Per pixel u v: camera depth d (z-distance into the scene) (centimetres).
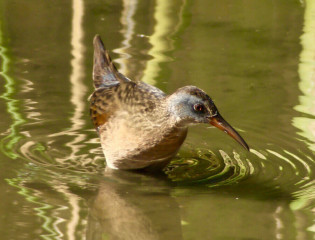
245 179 1049
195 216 942
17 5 1688
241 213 948
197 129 1231
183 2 1772
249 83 1384
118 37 1563
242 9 1753
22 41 1519
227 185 1031
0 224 890
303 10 1747
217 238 882
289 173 1066
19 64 1417
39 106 1252
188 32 1612
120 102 1083
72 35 1563
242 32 1625
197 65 1452
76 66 1423
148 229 906
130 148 1047
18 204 944
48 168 1055
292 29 1645
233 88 1360
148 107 1039
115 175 1058
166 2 1762
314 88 1365
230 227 910
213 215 944
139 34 1582
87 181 1026
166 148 1041
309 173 1065
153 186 1026
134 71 1398
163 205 968
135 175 1062
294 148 1144
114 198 983
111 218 928
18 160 1071
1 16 1623
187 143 1177
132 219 933
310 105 1297
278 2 1784
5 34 1545
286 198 991
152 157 1052
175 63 1453
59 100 1278
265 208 963
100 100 1120
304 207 964
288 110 1278
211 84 1373
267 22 1681
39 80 1354
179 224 920
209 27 1645
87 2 1742
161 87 1338
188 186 1030
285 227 910
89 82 1359
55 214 923
